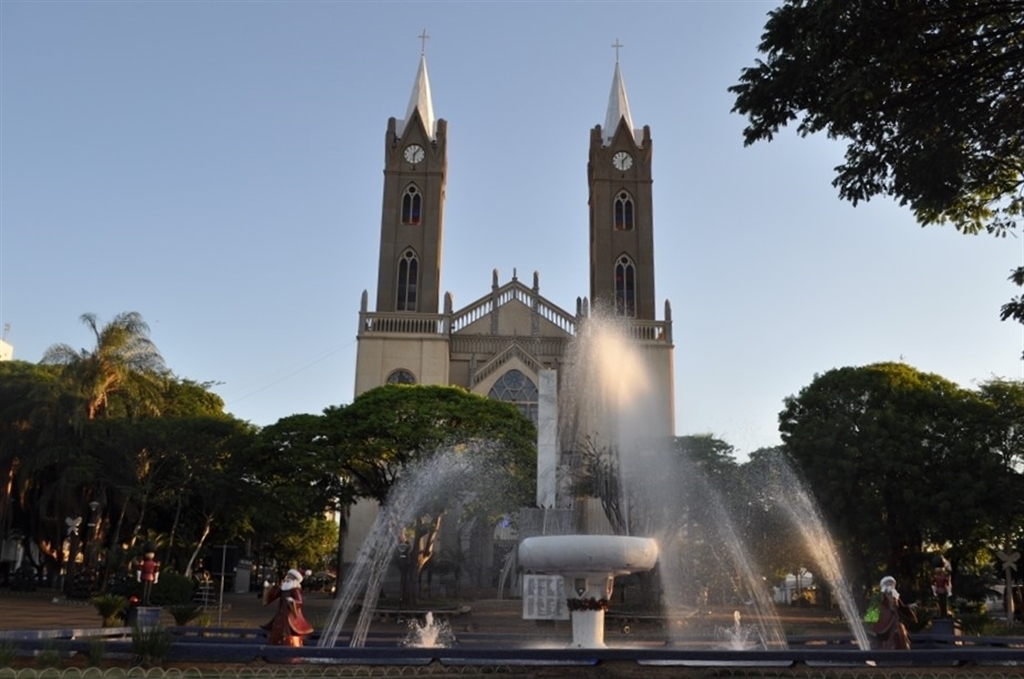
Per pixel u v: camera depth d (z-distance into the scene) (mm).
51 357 43938
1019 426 40375
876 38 12992
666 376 64312
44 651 12289
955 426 39969
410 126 71312
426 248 68562
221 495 45781
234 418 47062
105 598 19453
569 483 23750
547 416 22328
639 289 69812
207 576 45125
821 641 18156
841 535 39500
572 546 13414
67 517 43281
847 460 39031
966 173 15328
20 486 43344
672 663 12336
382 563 31250
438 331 65062
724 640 22000
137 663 12477
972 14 12945
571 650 11883
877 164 14789
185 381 56625
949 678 12023
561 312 67688
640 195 72188
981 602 41656
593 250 72438
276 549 71875
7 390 43438
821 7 12898
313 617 32250
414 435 38750
